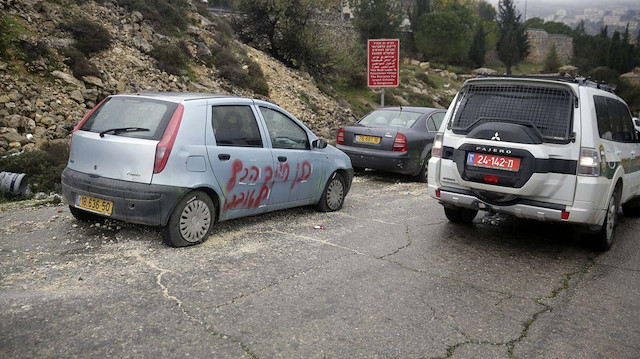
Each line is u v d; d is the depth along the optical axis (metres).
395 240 6.07
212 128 5.53
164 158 5.02
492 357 3.38
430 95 33.88
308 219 6.87
